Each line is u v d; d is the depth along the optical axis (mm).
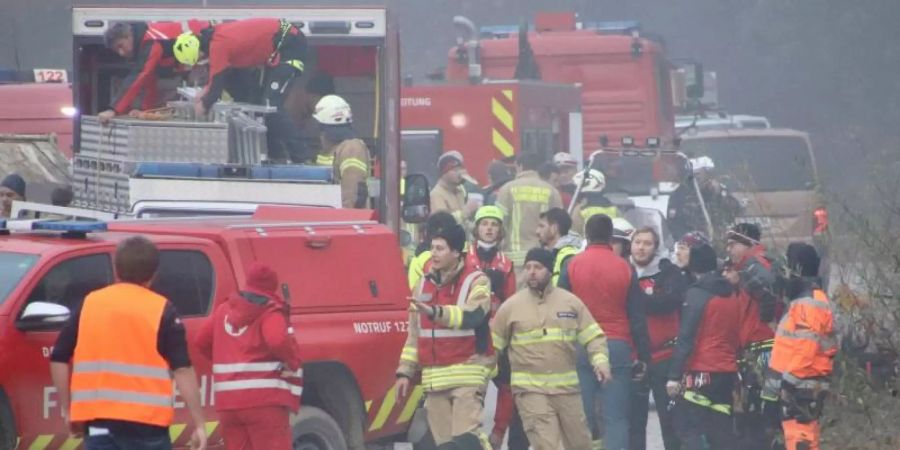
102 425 28516
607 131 90688
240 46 48469
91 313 28781
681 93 100250
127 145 46125
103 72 55094
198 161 45938
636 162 84938
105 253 34156
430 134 75062
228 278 36000
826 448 36406
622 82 90562
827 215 39219
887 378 37031
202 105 47844
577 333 38250
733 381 39250
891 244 37562
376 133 53406
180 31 51062
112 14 53156
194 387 29172
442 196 61312
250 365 32781
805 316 35625
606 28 95500
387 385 38531
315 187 45031
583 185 61375
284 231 37500
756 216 57219
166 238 35344
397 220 51688
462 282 37062
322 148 51750
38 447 32312
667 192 75375
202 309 35562
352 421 37969
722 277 39375
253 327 32719
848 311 37562
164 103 54844
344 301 37906
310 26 52281
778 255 42750
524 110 75688
